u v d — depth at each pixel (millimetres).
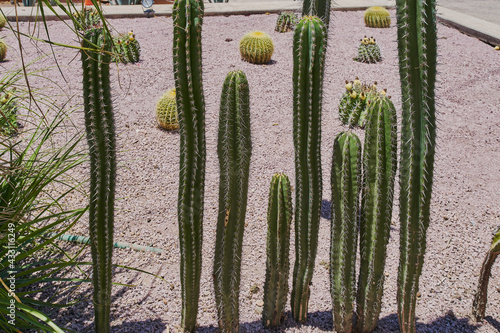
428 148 2125
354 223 2393
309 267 2582
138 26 10070
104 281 2322
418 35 1972
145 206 4164
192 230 2303
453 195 4516
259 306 3006
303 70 2166
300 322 2791
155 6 11492
